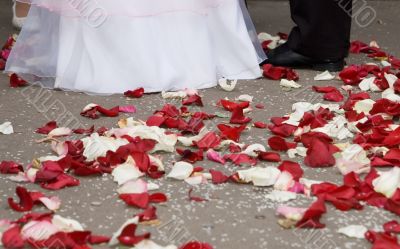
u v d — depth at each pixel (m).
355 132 3.56
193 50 4.30
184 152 3.20
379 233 2.53
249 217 2.74
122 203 2.85
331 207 2.83
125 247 2.50
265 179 2.95
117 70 4.20
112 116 3.81
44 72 4.29
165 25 4.23
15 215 2.74
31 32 4.28
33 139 3.51
